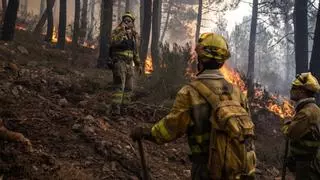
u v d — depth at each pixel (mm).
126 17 7922
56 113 6781
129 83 8070
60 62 13344
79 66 13508
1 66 9008
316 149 5035
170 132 3227
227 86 3299
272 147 9531
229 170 3072
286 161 5344
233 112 3131
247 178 3125
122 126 7305
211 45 3334
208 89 3240
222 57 3346
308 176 5055
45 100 7395
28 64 10656
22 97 7285
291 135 5102
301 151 5074
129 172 5719
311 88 5082
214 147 3119
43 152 5414
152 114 8367
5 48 12086
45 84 8742
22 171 4832
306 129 5012
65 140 5977
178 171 6320
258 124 11039
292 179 7926
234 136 3070
